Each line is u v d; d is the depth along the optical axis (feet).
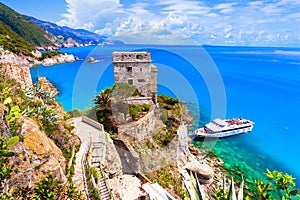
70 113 49.08
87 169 30.81
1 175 10.14
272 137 80.59
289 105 113.19
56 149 29.58
